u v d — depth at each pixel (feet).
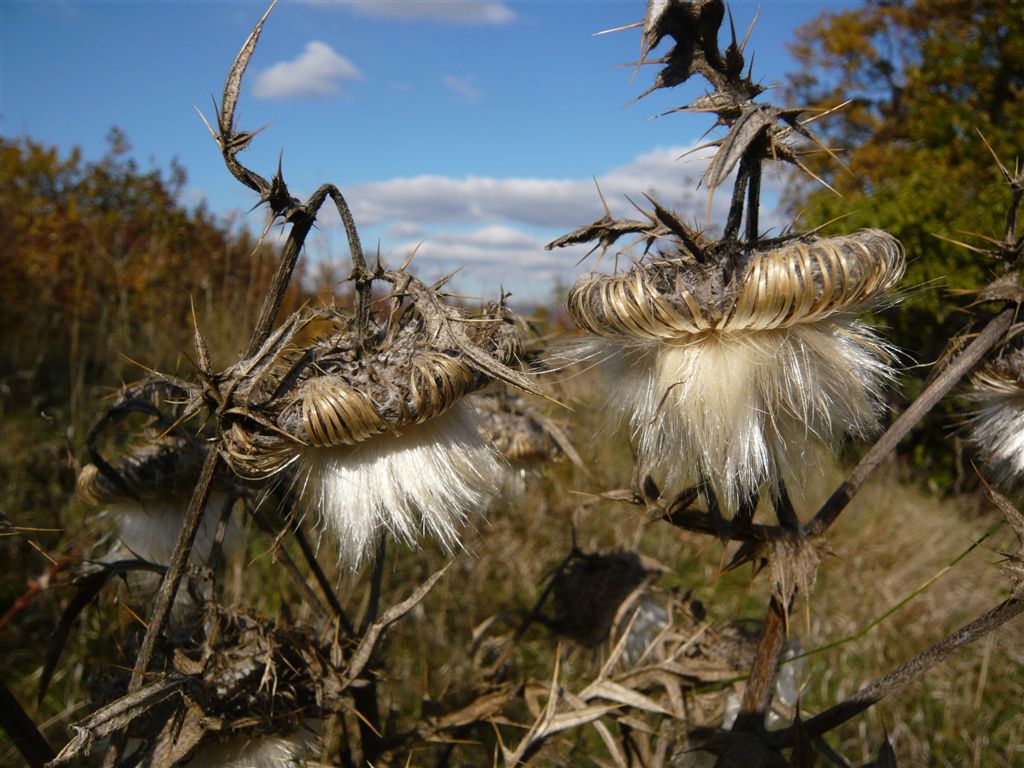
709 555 1.90
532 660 1.37
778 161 0.45
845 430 0.57
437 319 0.50
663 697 0.81
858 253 0.48
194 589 0.67
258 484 0.70
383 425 0.50
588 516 1.78
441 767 0.86
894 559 2.03
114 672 0.64
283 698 0.60
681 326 0.51
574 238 0.54
